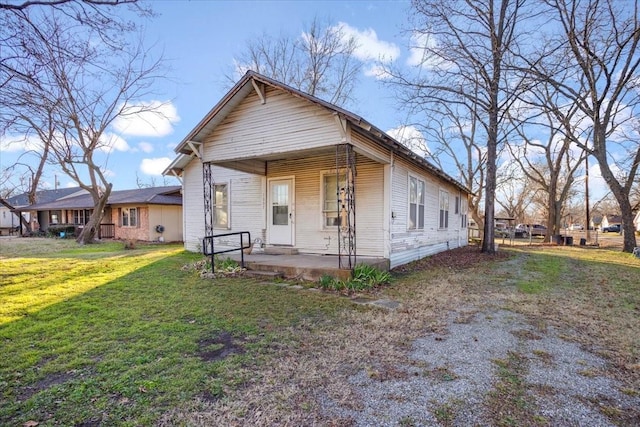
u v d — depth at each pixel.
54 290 5.68
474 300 5.30
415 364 3.00
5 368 2.84
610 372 2.86
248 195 10.23
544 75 10.71
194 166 11.57
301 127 6.59
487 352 3.27
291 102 6.71
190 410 2.27
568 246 18.02
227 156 7.61
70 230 20.16
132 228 18.30
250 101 7.26
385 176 8.02
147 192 19.62
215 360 3.05
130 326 3.94
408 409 2.30
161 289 5.85
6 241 16.67
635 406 2.35
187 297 5.32
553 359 3.11
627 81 11.85
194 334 3.69
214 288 5.97
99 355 3.12
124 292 5.60
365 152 6.95
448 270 8.43
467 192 16.98
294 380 2.70
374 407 2.32
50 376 2.72
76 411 2.24
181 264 8.52
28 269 7.55
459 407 2.32
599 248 16.59
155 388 2.53
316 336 3.68
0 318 4.18
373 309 4.76
